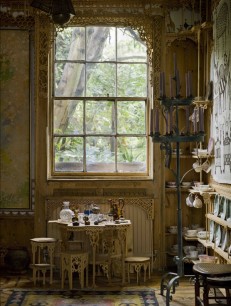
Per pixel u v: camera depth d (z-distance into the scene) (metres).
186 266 6.95
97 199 7.22
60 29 7.39
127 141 7.48
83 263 6.22
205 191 6.59
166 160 5.46
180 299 5.69
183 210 7.32
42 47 7.25
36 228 7.20
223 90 6.01
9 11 7.29
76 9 7.23
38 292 6.00
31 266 6.44
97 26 7.45
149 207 7.21
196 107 6.86
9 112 7.31
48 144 7.32
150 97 7.40
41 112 7.23
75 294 5.91
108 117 7.48
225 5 5.92
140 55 7.50
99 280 6.63
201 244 6.94
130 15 7.25
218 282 4.68
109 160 7.46
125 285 6.35
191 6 7.21
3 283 6.45
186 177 7.36
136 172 7.44
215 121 6.48
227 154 5.78
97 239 6.31
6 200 7.29
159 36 7.25
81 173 7.42
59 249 7.16
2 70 7.33
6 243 7.30
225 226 5.64
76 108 7.46
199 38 6.93
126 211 7.21
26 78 7.31
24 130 7.31
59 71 7.46
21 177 7.29
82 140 7.46
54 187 7.23
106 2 7.23
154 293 5.95
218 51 6.30
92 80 7.49
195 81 7.36
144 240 7.21
